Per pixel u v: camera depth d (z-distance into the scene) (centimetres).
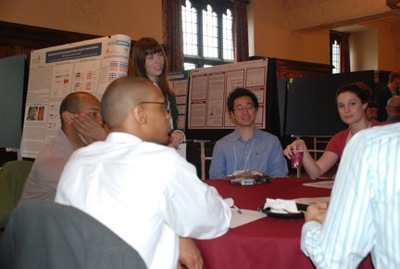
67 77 326
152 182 115
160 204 117
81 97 197
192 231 124
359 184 87
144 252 114
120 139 125
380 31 1195
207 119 438
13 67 391
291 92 512
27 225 83
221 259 130
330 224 92
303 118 498
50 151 191
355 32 1221
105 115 129
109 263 78
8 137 386
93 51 312
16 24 575
